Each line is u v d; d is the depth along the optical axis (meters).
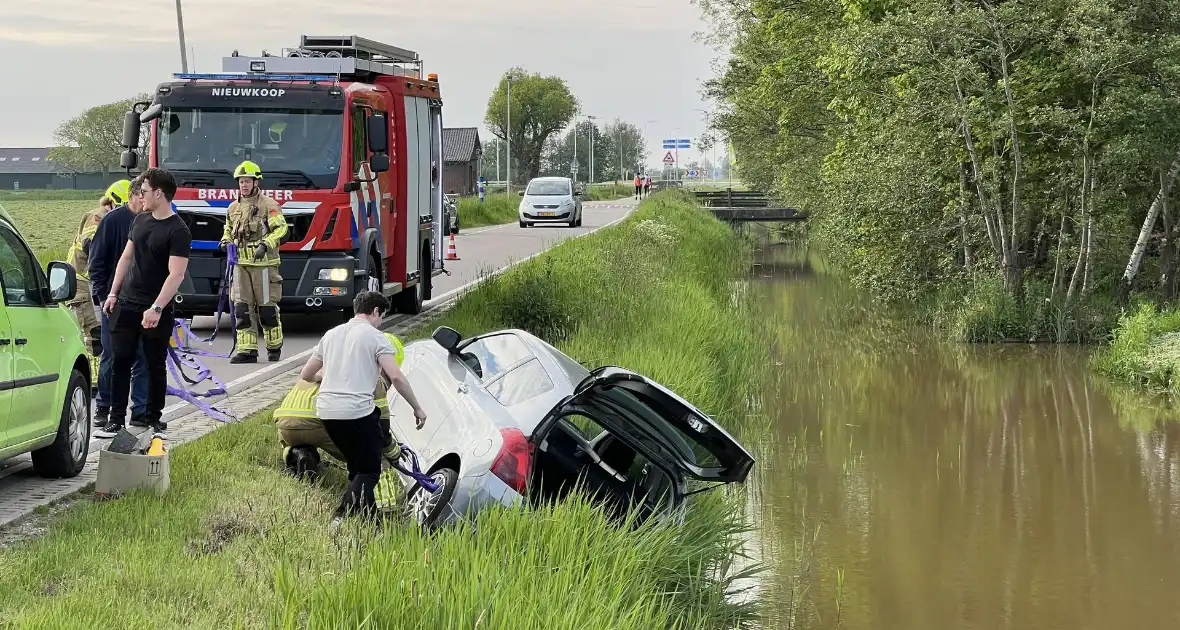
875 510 10.64
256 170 13.08
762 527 10.07
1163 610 8.11
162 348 9.04
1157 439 13.83
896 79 22.25
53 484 7.80
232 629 4.99
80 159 122.12
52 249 23.98
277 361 13.39
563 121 133.50
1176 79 19.95
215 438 8.79
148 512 6.80
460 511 6.80
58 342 7.89
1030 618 7.91
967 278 24.02
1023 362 19.42
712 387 13.01
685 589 7.30
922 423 14.71
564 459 8.05
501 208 56.62
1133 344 18.23
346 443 7.07
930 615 7.89
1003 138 22.16
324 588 5.16
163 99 14.86
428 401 8.06
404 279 17.12
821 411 15.46
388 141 16.41
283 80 15.24
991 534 9.95
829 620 7.75
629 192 115.94
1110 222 22.19
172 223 8.98
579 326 14.95
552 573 5.93
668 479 7.80
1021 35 20.62
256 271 13.14
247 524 6.79
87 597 5.27
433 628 4.93
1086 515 10.55
